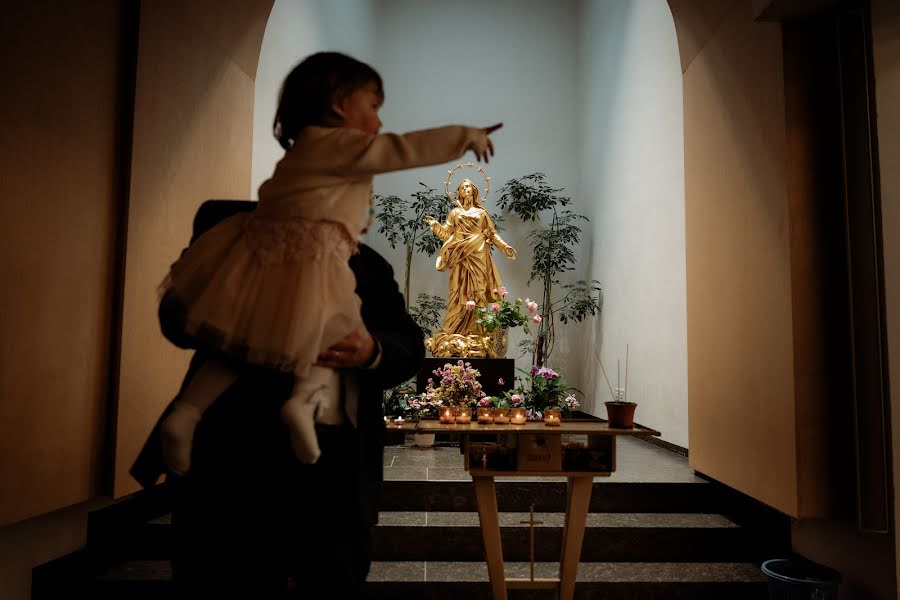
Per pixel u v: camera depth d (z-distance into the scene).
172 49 3.14
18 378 2.26
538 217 8.05
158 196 3.05
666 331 5.14
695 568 3.15
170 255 3.17
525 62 8.38
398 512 3.56
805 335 2.64
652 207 5.54
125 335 2.83
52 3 2.42
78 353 2.59
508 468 2.41
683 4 3.77
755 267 2.98
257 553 0.95
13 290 2.23
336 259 0.97
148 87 2.94
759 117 2.93
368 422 1.10
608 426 2.41
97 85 2.69
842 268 2.66
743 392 3.09
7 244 2.20
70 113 2.52
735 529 3.28
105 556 3.03
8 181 2.20
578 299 7.79
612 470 2.37
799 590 2.56
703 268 3.62
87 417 2.66
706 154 3.57
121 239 2.84
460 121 8.25
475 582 2.94
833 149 2.69
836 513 2.61
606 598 2.95
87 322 2.64
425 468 4.08
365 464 1.09
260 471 0.98
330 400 1.04
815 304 2.66
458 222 6.04
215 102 3.63
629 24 6.29
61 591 2.65
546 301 7.67
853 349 2.48
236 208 1.20
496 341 5.88
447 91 8.30
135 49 2.87
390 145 0.96
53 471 2.45
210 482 0.98
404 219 7.52
